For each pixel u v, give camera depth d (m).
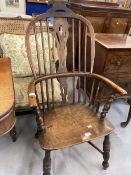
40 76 1.22
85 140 1.02
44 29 1.61
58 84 1.47
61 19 1.21
